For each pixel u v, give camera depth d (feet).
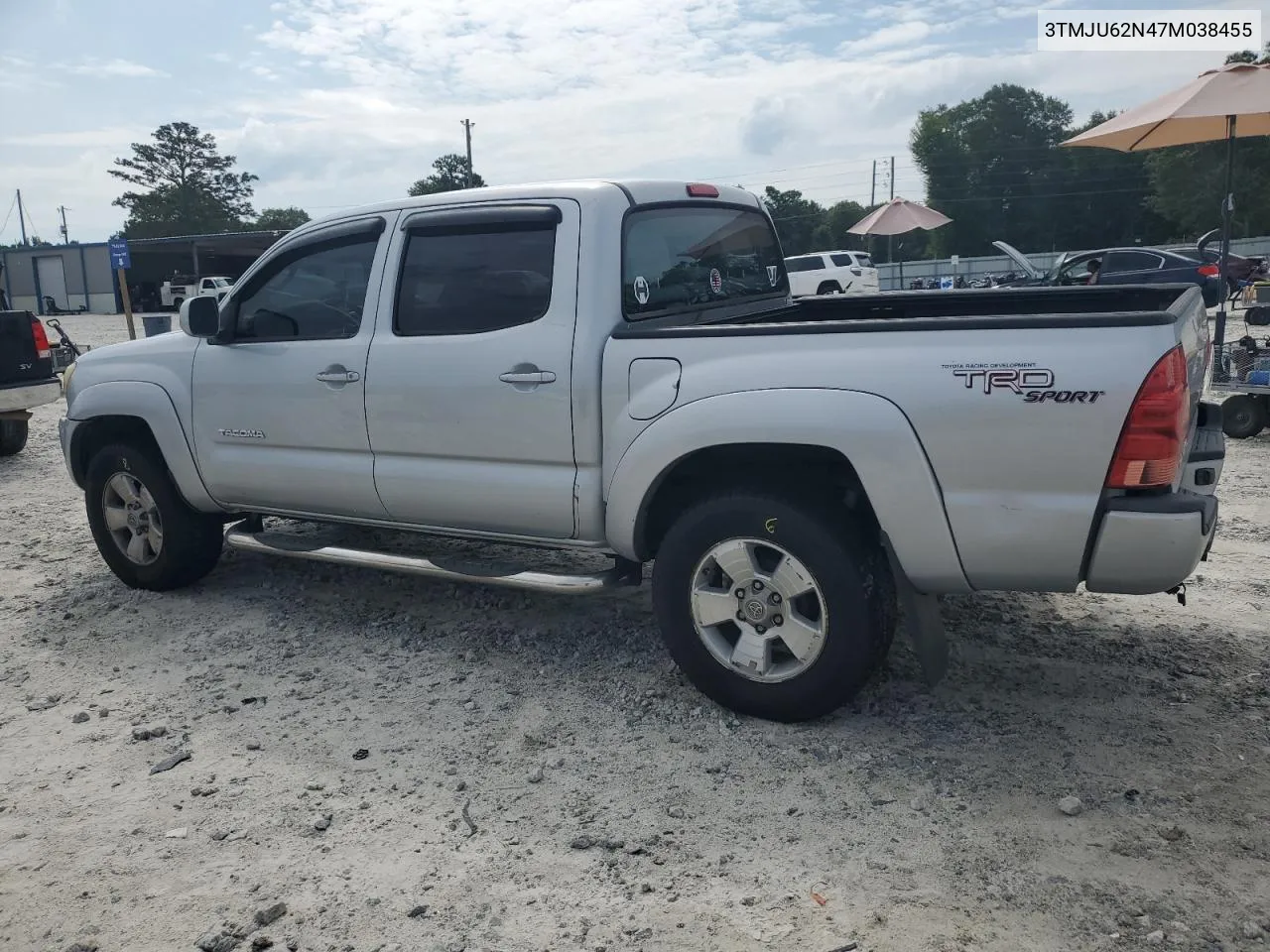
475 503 14.01
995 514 10.75
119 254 54.03
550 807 10.86
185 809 11.10
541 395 13.10
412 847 10.24
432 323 14.19
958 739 11.84
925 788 10.85
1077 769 11.12
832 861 9.71
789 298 17.83
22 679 14.88
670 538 12.51
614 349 12.61
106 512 18.17
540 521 13.60
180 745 12.61
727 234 15.97
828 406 11.18
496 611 16.56
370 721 13.05
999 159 252.42
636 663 14.33
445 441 14.05
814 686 11.85
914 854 9.75
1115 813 10.27
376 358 14.48
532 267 13.39
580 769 11.62
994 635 14.71
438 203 14.28
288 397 15.46
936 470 10.87
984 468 10.69
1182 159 188.24
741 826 10.35
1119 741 11.68
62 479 29.81
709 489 12.62
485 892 9.48
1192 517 10.13
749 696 12.30
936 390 10.78
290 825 10.72
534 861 9.93
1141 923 8.63
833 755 11.59
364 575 18.54
